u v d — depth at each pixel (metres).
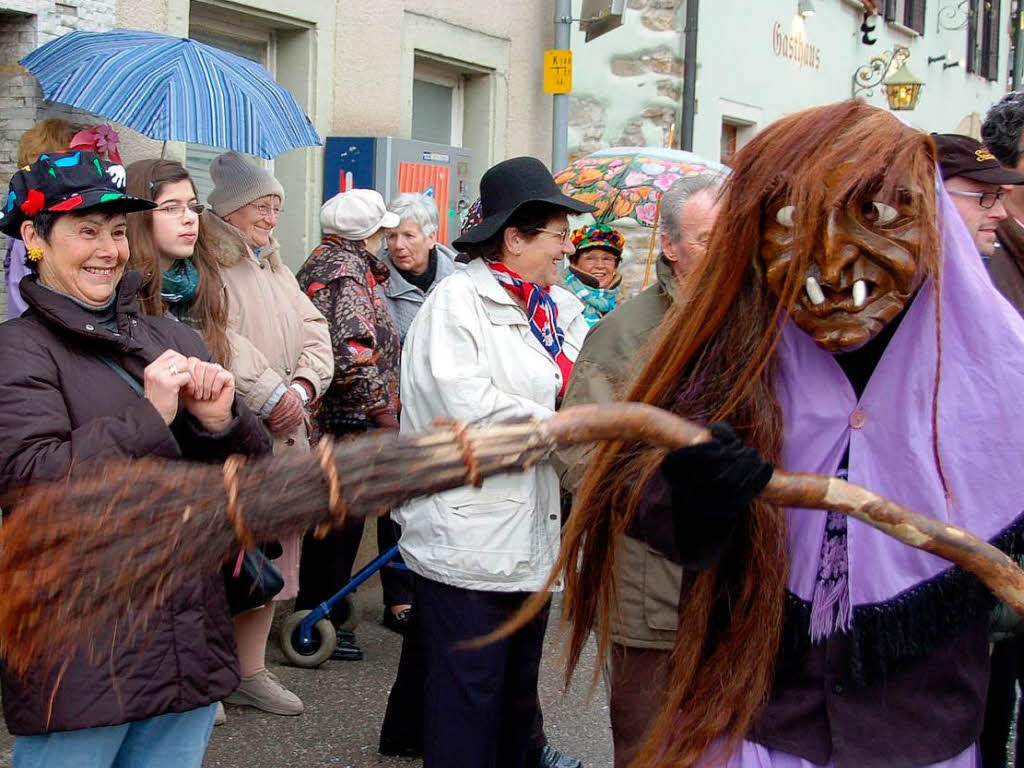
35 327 2.65
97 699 2.50
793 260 1.90
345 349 5.03
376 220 5.20
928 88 15.04
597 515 2.14
